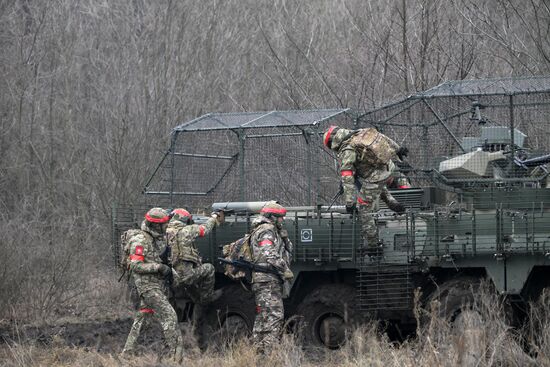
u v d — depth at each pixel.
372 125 32.03
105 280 41.56
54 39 58.56
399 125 31.39
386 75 48.75
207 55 56.44
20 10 62.66
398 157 28.91
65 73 57.53
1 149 53.53
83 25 61.00
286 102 52.94
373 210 27.86
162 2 58.53
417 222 27.77
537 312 24.88
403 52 47.75
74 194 50.66
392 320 29.08
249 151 35.72
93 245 45.94
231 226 29.80
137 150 49.59
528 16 46.66
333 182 37.22
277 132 35.50
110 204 48.16
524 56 46.34
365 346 25.42
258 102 55.91
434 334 23.86
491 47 47.34
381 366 22.83
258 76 57.16
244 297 29.28
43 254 38.44
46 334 31.64
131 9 59.44
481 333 22.28
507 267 26.39
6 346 28.91
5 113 55.12
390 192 30.19
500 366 22.03
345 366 24.05
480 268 27.20
